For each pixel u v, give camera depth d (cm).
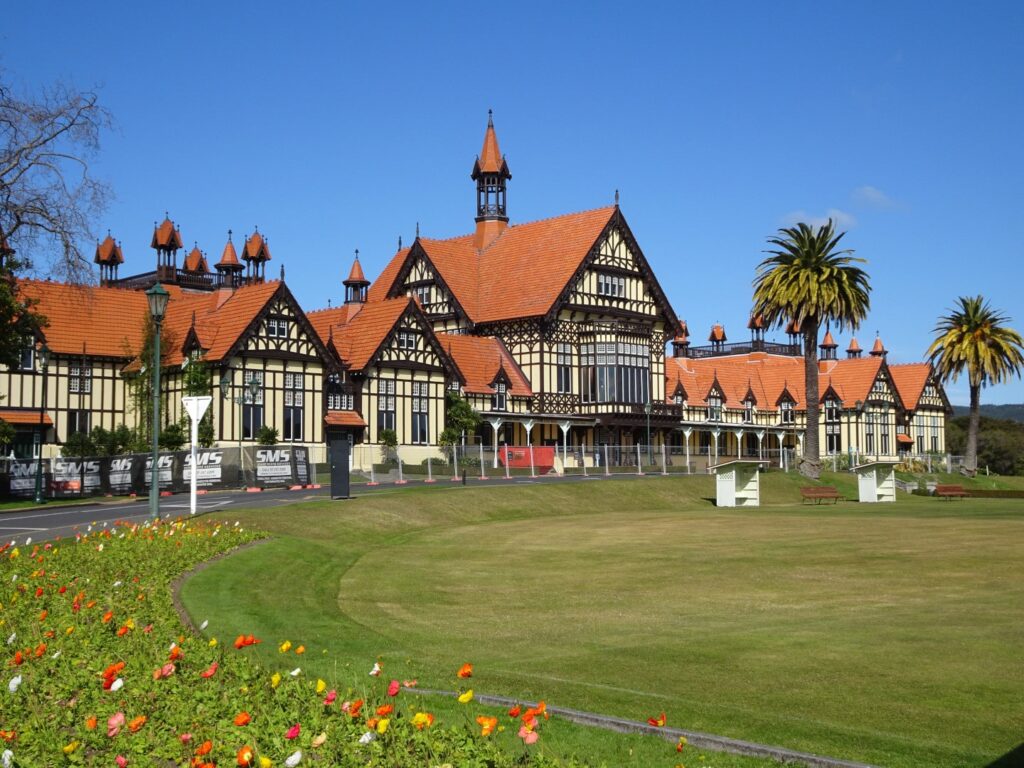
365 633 1803
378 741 984
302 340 6322
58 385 6238
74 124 4312
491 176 9156
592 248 8181
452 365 7269
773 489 6375
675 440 9638
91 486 4862
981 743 1166
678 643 1730
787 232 7162
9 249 4325
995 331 9156
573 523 4028
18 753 993
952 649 1636
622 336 8188
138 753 993
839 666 1535
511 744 1092
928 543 3159
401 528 3688
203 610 1833
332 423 6462
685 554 2973
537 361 8031
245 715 942
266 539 2903
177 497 4369
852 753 1109
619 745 1102
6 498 4650
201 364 5959
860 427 10600
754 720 1227
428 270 8538
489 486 4969
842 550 3005
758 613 2028
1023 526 3728
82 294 4984
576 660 1608
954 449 12644
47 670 1285
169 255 9162
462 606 2155
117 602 1720
